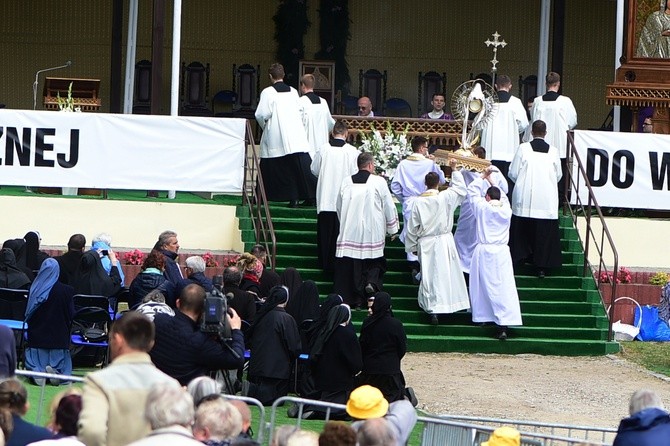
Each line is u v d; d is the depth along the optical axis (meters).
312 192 51.03
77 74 72.19
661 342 48.41
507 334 46.19
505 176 51.66
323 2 72.19
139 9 72.38
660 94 56.78
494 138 51.66
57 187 50.22
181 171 49.75
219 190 49.91
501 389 39.94
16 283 37.66
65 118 49.31
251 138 49.34
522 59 74.56
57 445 19.23
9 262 37.88
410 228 45.81
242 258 39.16
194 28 72.56
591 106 74.50
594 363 44.69
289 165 50.66
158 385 18.73
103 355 38.62
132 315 21.59
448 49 74.44
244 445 19.00
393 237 48.50
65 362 35.56
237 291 36.81
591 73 74.31
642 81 57.09
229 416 20.20
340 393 34.50
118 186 49.50
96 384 20.98
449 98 74.25
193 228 49.78
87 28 72.19
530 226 48.47
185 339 27.11
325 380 34.53
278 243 48.50
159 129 49.66
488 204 46.03
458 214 51.34
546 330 46.47
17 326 36.06
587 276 48.91
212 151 49.81
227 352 27.38
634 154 52.06
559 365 44.16
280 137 50.69
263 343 35.03
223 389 34.31
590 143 51.97
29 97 71.88
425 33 74.31
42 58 72.00
